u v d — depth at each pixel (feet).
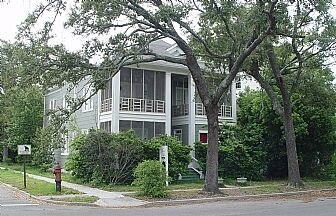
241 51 62.08
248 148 91.30
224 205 52.95
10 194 63.82
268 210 47.39
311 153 98.99
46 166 105.19
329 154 98.84
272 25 54.24
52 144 58.80
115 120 88.74
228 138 92.02
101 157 73.82
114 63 57.98
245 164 88.63
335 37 68.69
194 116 98.68
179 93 106.22
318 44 71.41
